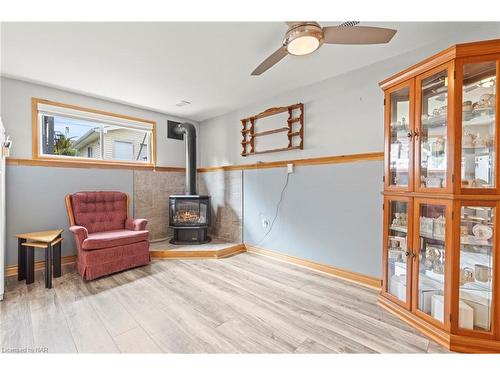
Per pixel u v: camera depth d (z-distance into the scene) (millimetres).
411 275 1857
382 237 2363
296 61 2422
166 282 2561
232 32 1942
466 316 1590
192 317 1899
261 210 3578
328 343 1605
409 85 1876
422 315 1768
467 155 1612
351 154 2611
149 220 3969
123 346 1566
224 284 2521
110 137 3674
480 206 1536
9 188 2742
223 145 4219
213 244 3781
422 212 1833
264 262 3238
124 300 2162
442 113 1730
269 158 3500
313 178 2953
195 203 3945
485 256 1611
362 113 2537
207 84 2971
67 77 2738
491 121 1564
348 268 2650
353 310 2021
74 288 2396
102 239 2664
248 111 3779
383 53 2279
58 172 3084
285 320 1866
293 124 3176
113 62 2408
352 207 2607
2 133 2232
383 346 1582
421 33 1986
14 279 2631
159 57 2316
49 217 3010
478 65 1550
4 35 1942
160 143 4133
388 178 2111
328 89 2812
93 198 3146
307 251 3020
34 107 2904
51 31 1896
